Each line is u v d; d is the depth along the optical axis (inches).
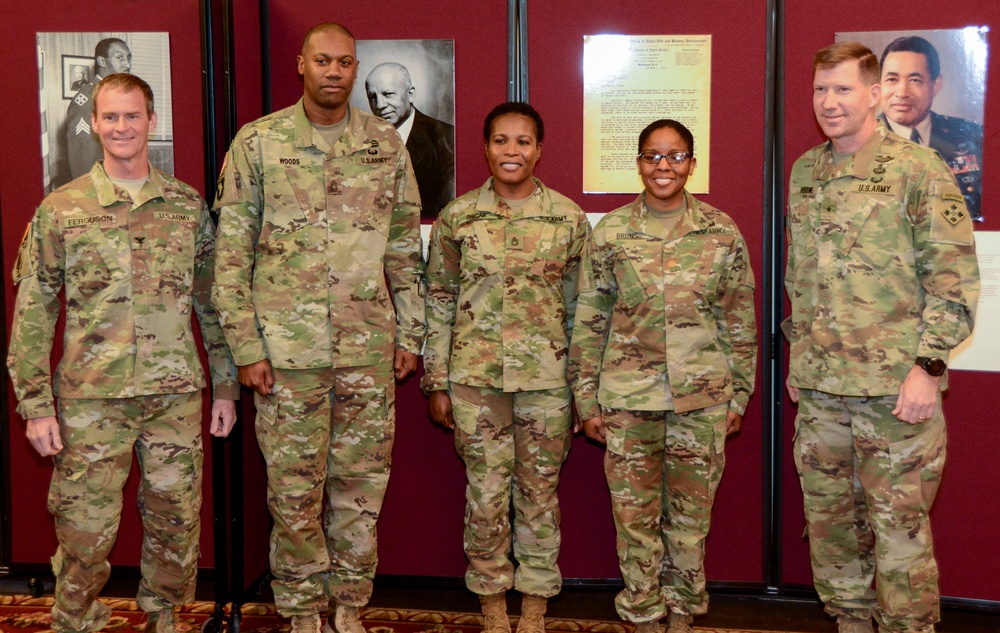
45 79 112.0
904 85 104.8
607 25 109.0
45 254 89.1
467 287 97.6
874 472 86.0
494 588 98.6
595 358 95.7
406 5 110.7
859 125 86.0
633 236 93.4
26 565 118.6
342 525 98.0
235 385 98.0
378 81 111.7
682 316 91.7
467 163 112.2
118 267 89.9
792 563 112.9
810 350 89.5
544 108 110.4
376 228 95.3
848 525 92.3
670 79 108.8
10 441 118.0
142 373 89.8
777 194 109.1
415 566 118.5
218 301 91.2
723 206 109.9
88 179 92.2
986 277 105.0
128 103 89.0
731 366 94.7
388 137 97.1
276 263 93.0
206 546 118.6
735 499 112.8
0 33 112.0
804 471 92.7
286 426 93.4
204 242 96.7
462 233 97.3
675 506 95.7
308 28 112.4
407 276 98.8
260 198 94.1
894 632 86.4
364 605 102.1
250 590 113.7
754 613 109.6
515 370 95.2
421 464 117.2
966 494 107.2
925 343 81.2
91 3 110.7
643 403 92.0
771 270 110.0
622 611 96.6
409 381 116.3
